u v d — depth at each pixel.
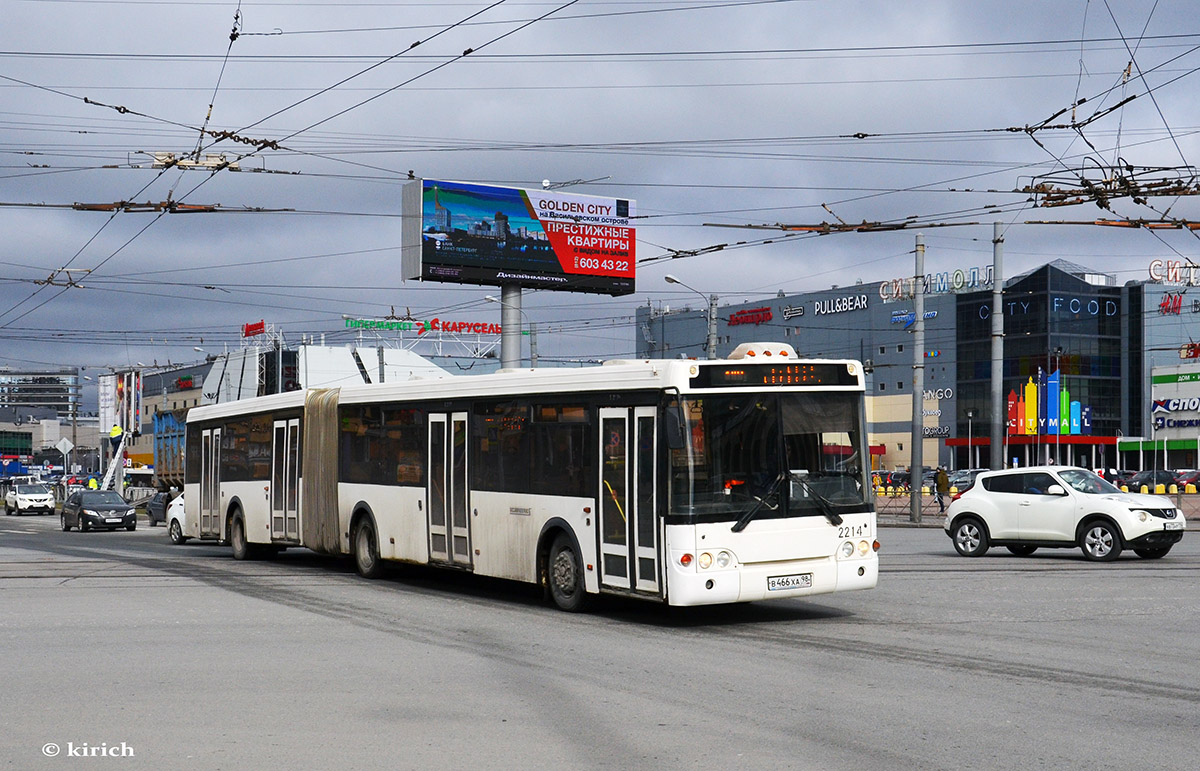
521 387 15.56
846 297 103.69
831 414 13.66
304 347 71.62
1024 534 22.20
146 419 108.31
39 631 12.99
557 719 8.26
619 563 13.71
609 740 7.60
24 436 158.00
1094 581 17.59
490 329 74.75
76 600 16.20
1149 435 92.25
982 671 10.07
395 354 72.25
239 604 15.62
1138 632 12.36
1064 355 92.62
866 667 10.34
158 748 7.44
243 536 23.69
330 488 20.33
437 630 13.03
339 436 20.11
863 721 8.12
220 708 8.69
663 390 13.10
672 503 12.90
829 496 13.50
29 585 18.47
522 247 51.09
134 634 12.73
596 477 14.11
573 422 14.57
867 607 14.70
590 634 12.70
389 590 17.45
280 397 22.33
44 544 31.72
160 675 10.12
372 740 7.62
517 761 7.05
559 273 52.03
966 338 97.75
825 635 12.39
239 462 24.05
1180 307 93.12
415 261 48.66
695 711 8.51
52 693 9.31
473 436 16.48
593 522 14.12
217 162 23.62
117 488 72.69
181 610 14.98
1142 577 18.16
